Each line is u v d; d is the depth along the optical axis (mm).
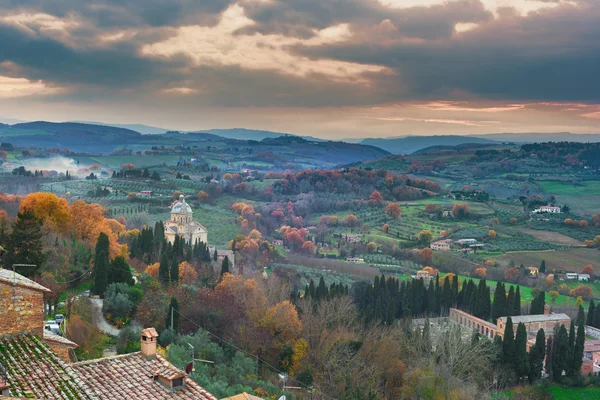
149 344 33094
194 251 148500
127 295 83312
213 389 52250
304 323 94125
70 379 28281
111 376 30594
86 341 63812
